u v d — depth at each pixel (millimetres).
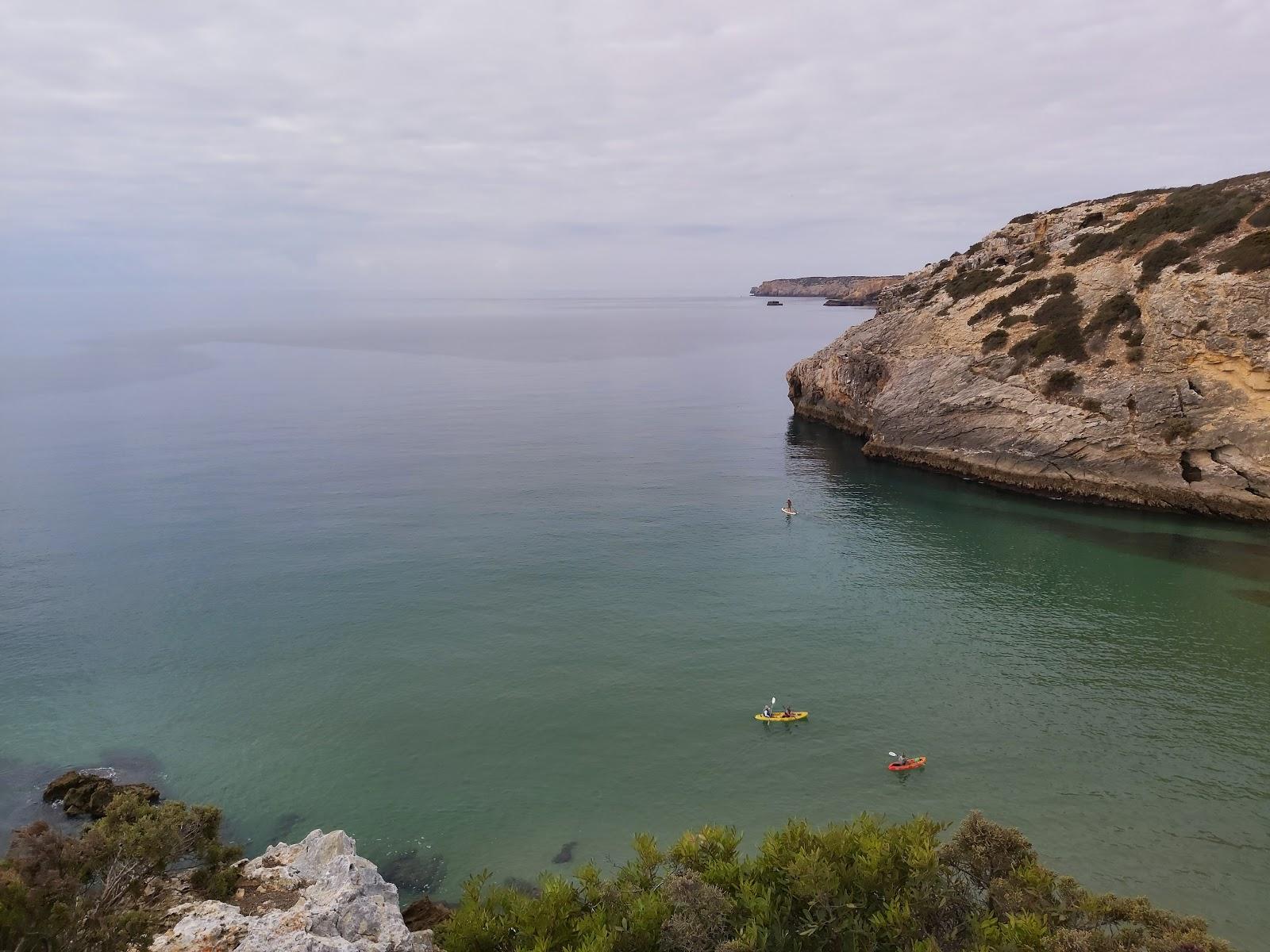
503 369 168875
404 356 199875
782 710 35406
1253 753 31734
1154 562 52906
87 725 34688
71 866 16688
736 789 30078
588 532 59719
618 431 99625
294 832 28062
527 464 81062
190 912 17172
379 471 77438
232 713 35531
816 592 48969
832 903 16938
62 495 68750
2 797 29953
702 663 39812
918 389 81250
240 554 54625
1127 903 16312
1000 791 29641
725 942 15352
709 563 53750
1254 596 47000
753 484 74500
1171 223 74875
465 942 16922
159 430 98625
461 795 30000
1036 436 69938
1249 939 22562
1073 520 62500
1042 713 34938
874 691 37031
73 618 44812
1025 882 17203
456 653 40875
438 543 57031
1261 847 26375
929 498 69500
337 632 43156
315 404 120625
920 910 16734
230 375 159125
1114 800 29000
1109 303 71125
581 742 33250
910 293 106688
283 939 15414
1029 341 75000
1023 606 46500
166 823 18875
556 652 40969
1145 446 64250
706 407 118750
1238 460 60531
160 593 48062
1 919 13625
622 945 15961
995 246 98062
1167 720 34219
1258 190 72000
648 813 28859
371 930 17297
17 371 166875
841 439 95500
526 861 26609
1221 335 61000
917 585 49938
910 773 30891
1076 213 91812
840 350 100875
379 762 32031
